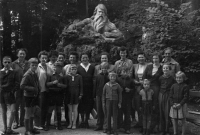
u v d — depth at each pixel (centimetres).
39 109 537
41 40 1523
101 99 557
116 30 991
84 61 597
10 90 512
